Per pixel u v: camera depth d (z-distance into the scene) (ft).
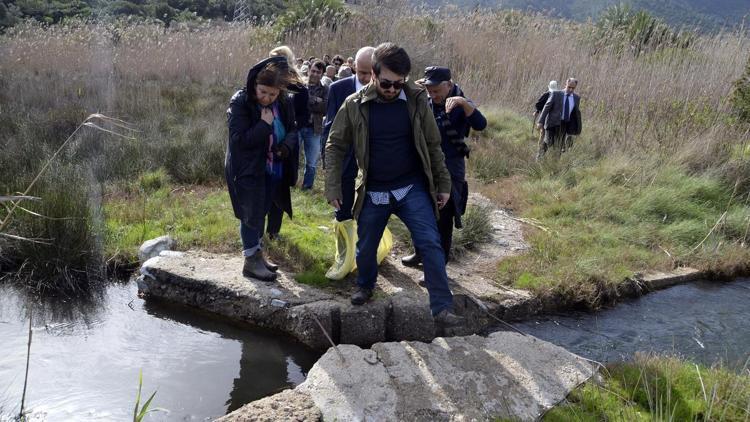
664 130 32.14
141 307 15.57
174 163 26.40
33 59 40.86
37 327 14.28
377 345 12.37
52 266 16.30
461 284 16.83
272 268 16.06
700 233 22.80
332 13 53.21
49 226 16.49
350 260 15.64
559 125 31.40
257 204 14.92
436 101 14.82
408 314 14.53
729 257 20.67
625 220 23.65
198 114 35.09
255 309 14.65
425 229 12.48
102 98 35.45
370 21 53.26
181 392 11.92
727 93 37.42
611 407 11.13
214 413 11.30
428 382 11.39
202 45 46.98
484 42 51.62
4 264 16.74
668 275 19.35
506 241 21.08
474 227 20.71
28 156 22.95
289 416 10.31
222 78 44.34
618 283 17.89
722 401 11.38
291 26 52.65
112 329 14.38
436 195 13.29
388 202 12.89
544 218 23.85
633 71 41.57
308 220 21.11
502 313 15.80
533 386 11.55
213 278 15.40
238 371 12.87
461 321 12.07
